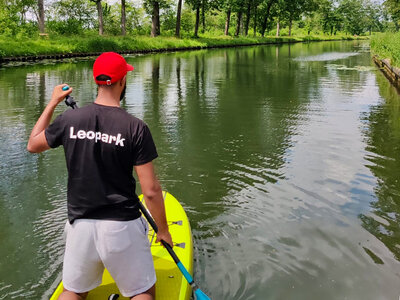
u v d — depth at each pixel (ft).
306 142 20.12
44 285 9.26
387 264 10.07
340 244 10.93
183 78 45.14
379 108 28.68
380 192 14.21
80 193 6.17
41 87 36.86
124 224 6.18
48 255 10.42
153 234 10.16
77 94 32.96
